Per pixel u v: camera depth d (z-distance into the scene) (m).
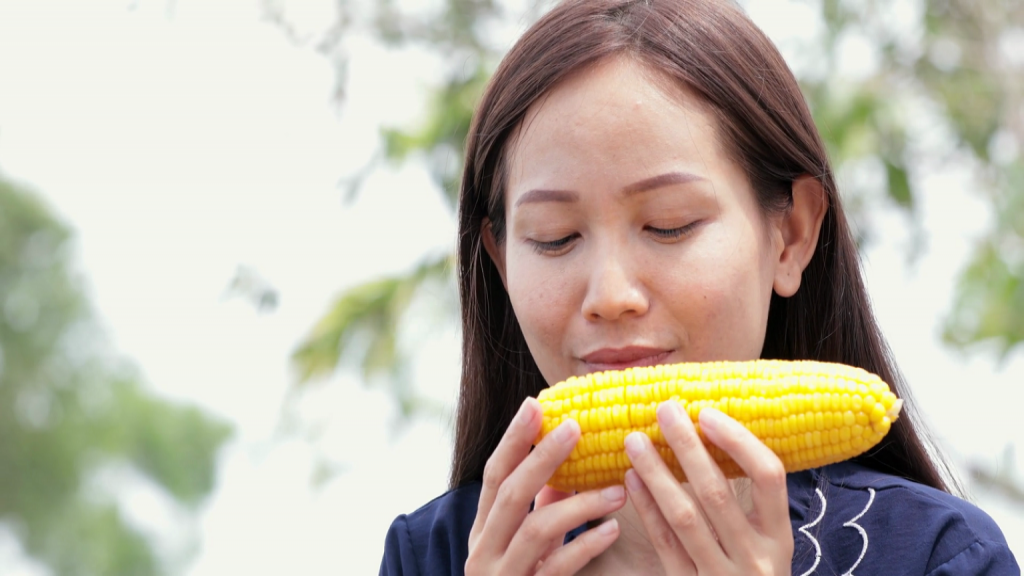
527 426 2.34
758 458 2.20
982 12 7.91
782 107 2.82
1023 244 7.02
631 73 2.57
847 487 2.90
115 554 25.73
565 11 2.76
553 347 2.60
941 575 2.64
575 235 2.58
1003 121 7.80
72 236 26.78
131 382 27.11
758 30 2.88
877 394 2.22
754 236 2.66
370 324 6.89
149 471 26.91
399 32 7.60
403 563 3.20
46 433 26.12
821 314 3.05
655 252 2.52
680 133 2.55
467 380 3.32
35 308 26.20
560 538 2.54
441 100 6.92
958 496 3.28
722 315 2.54
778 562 2.25
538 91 2.62
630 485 2.30
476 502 3.21
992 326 6.92
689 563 2.30
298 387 7.02
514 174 2.71
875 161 7.08
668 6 2.73
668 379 2.32
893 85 7.69
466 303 3.24
